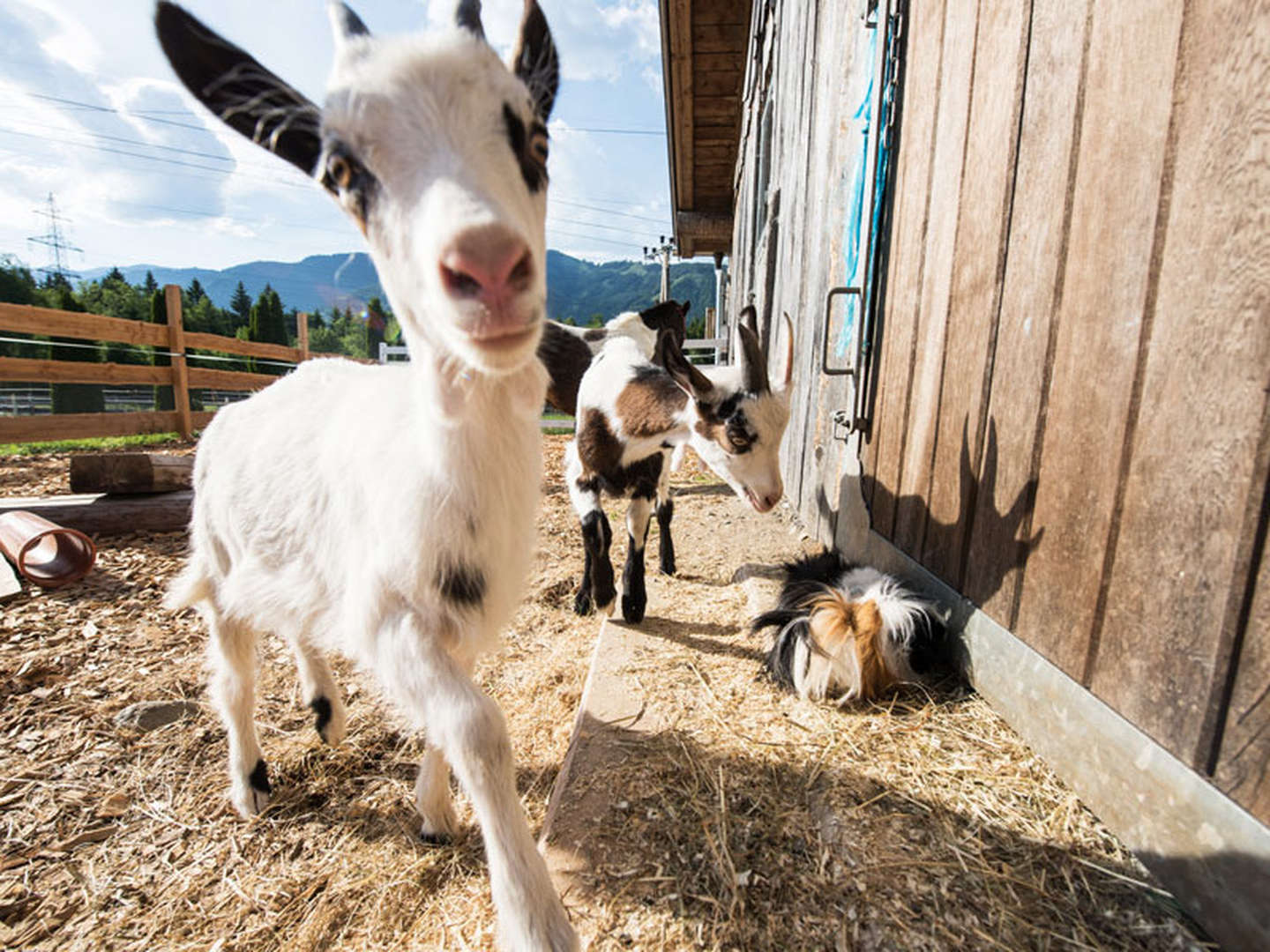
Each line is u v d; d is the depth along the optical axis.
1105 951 0.65
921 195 1.34
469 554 0.76
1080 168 0.85
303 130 0.67
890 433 1.49
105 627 1.64
